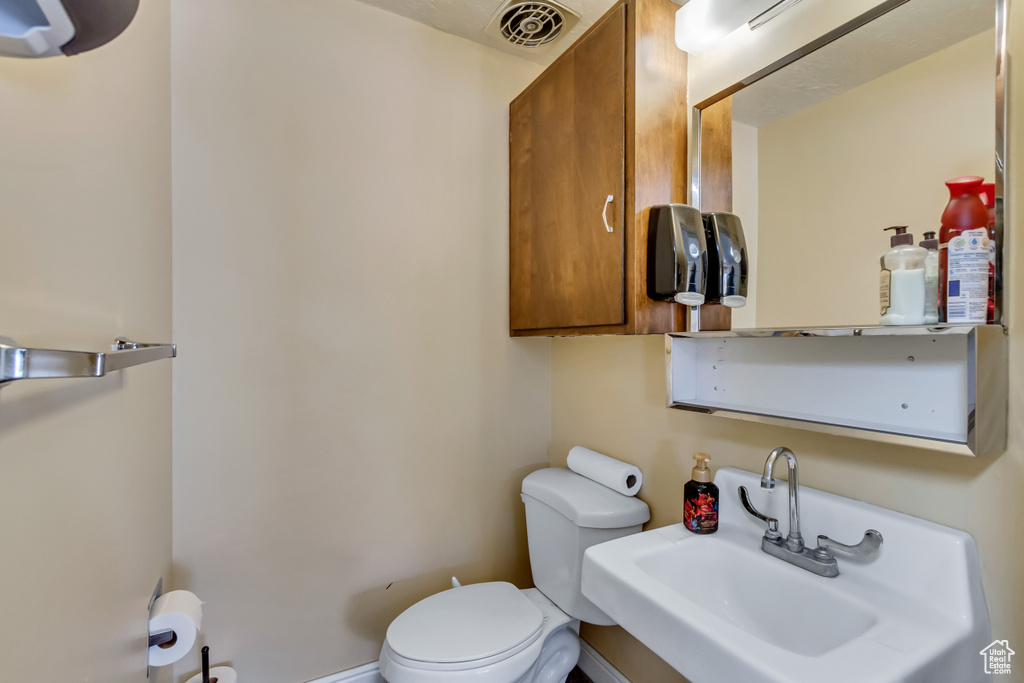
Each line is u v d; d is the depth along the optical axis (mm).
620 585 918
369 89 1530
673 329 1258
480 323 1752
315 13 1448
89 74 647
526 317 1684
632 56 1219
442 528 1688
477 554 1761
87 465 625
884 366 901
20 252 451
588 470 1599
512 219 1773
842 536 964
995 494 799
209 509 1326
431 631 1251
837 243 973
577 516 1398
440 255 1666
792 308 1053
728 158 1190
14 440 428
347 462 1517
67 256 568
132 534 853
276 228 1400
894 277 865
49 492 507
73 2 279
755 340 1137
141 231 935
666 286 1146
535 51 1768
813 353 1018
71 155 583
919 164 852
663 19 1249
